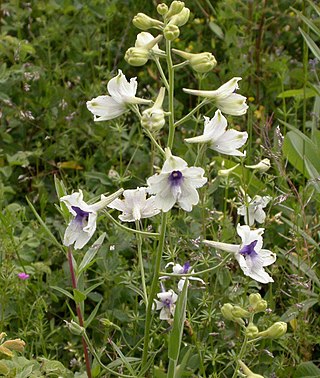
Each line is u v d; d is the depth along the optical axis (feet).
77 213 1.13
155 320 1.43
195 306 1.44
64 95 2.00
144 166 1.82
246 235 1.11
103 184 1.74
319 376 1.35
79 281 1.26
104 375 1.36
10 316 1.47
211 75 2.03
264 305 1.09
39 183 1.79
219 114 1.11
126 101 1.13
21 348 1.14
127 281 1.43
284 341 1.39
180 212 1.55
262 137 1.69
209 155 1.85
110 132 1.88
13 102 2.01
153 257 1.50
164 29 1.12
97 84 2.01
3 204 1.72
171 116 1.13
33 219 1.77
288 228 1.59
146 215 1.20
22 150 1.95
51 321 1.46
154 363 1.43
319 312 1.53
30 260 1.53
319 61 1.92
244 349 1.10
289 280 1.44
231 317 1.10
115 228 1.55
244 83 2.00
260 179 1.63
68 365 1.47
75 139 1.94
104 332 1.48
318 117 1.75
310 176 1.55
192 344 1.41
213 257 1.39
